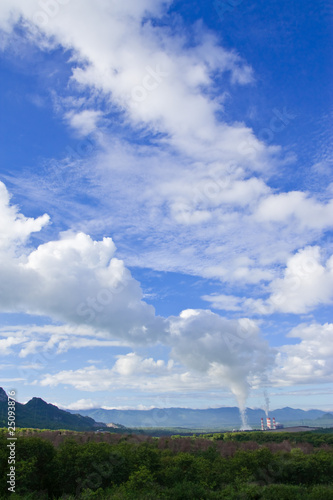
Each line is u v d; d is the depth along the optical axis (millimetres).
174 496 38875
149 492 39312
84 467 47250
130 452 55938
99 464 48312
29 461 44062
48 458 47469
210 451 69688
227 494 40594
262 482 52438
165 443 85312
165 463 53562
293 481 53906
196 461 53094
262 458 57375
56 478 46031
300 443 105750
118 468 49031
